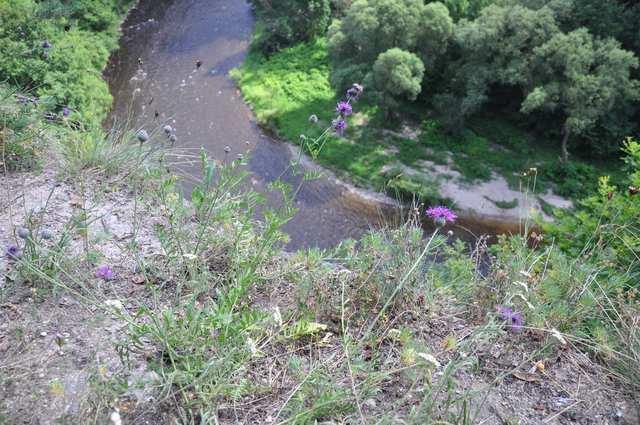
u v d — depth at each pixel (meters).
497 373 2.63
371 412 2.30
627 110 16.98
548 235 5.64
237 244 2.98
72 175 3.86
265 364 2.53
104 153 4.02
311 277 2.88
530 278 2.98
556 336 2.45
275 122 18.30
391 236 3.23
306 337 2.70
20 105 4.45
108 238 2.93
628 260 3.73
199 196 3.01
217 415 2.26
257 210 4.95
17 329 2.52
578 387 2.61
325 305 2.84
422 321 2.86
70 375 2.36
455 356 2.48
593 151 17.20
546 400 2.53
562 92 15.90
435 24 17.33
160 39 22.62
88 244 3.14
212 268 3.04
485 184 16.08
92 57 19.09
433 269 3.19
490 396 2.50
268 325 2.65
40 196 3.63
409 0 17.47
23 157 3.95
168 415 2.21
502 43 16.66
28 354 2.45
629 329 2.81
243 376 2.45
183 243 3.10
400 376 2.51
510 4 17.81
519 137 17.92
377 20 17.16
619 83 15.66
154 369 2.28
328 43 18.56
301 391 2.29
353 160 16.62
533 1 17.53
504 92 18.58
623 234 4.01
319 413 2.22
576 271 3.20
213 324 2.39
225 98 19.44
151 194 3.51
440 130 17.92
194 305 2.60
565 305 2.91
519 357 2.73
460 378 2.56
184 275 2.79
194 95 19.39
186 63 21.12
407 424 2.08
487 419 2.38
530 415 2.45
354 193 15.60
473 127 18.36
